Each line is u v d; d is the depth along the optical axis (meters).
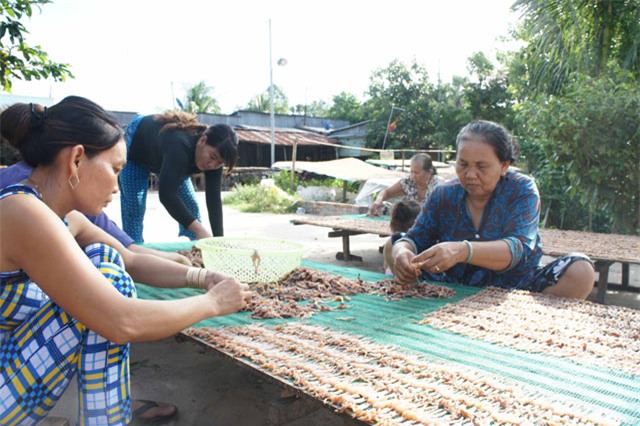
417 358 1.54
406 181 5.83
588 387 1.35
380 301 2.23
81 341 1.40
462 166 2.34
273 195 13.48
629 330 1.77
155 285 1.94
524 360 1.54
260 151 26.66
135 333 1.35
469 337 1.74
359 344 1.66
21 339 1.40
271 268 2.44
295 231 8.85
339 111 35.69
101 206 1.44
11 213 1.26
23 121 1.33
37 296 1.46
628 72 6.39
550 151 6.91
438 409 1.22
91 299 1.29
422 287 2.39
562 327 1.82
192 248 3.26
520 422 1.15
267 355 1.56
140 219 4.30
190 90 31.55
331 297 2.29
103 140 1.37
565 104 6.47
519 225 2.39
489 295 2.28
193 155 3.61
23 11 4.23
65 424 1.55
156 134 3.83
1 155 2.16
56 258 1.26
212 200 3.97
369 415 1.18
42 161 1.34
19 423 1.39
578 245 4.12
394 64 25.30
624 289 4.56
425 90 25.22
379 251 6.57
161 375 2.71
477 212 2.53
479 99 22.42
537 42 7.52
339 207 12.05
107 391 1.42
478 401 1.25
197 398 2.46
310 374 1.42
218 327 1.86
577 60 7.00
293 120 30.41
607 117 6.22
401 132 24.81
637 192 6.38
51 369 1.39
